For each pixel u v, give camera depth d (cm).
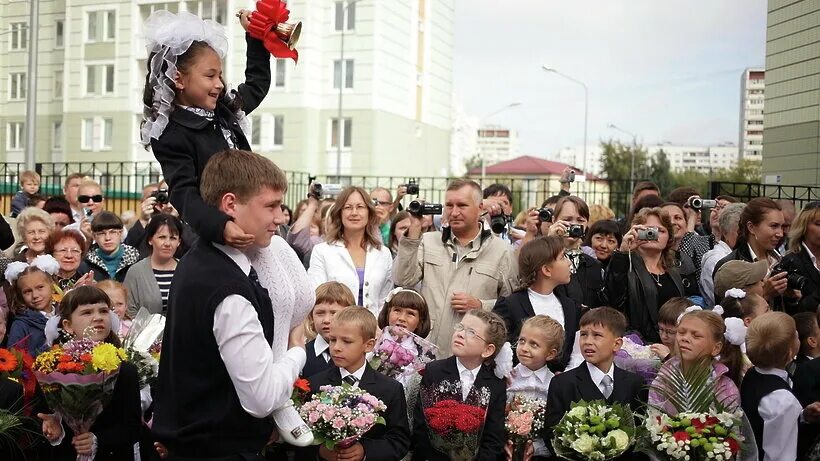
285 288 275
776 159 1464
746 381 441
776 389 425
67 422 371
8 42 2742
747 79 6838
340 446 362
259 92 299
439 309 524
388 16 2820
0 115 2742
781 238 592
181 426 258
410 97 3058
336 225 576
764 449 422
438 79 3350
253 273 270
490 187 794
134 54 2670
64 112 2738
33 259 602
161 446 274
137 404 387
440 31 3356
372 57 2736
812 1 1355
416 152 3133
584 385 430
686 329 430
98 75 2714
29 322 488
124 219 1051
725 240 662
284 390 260
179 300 257
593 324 433
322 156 2773
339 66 2759
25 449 379
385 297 580
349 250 574
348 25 2752
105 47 2700
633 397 432
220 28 284
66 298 426
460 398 404
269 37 294
